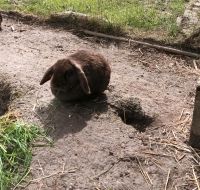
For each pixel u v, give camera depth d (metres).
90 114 1.19
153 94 1.36
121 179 1.02
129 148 1.10
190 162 1.09
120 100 1.25
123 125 1.17
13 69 1.38
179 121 1.23
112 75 1.43
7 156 1.05
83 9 1.82
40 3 1.86
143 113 1.25
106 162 1.05
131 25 1.74
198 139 1.13
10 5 1.84
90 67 1.21
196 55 1.60
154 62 1.57
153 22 1.75
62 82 1.17
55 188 0.98
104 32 1.70
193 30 1.68
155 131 1.19
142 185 1.01
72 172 1.02
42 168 1.03
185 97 1.36
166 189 1.01
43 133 1.12
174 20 1.76
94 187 0.99
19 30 1.68
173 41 1.65
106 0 1.89
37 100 1.24
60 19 1.75
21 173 1.02
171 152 1.11
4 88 1.31
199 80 1.10
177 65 1.56
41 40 1.62
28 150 1.06
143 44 1.64
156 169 1.05
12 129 1.10
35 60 1.46
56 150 1.07
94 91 1.24
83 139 1.10
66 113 1.18
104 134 1.13
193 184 1.03
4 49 1.52
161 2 1.91
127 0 1.91
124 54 1.60
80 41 1.65
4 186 0.98
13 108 1.22
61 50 1.57
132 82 1.41
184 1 1.91
